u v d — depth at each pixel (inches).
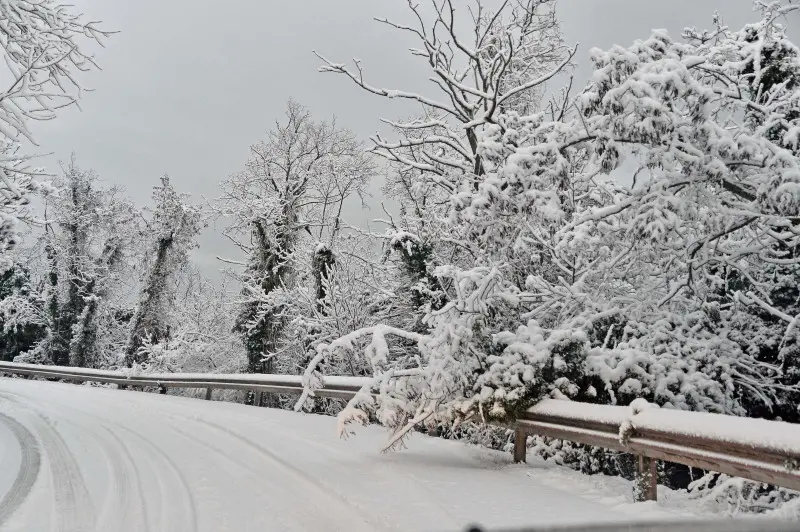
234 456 317.4
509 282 415.8
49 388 747.4
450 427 396.2
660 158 308.2
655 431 211.0
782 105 354.9
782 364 362.3
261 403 845.8
